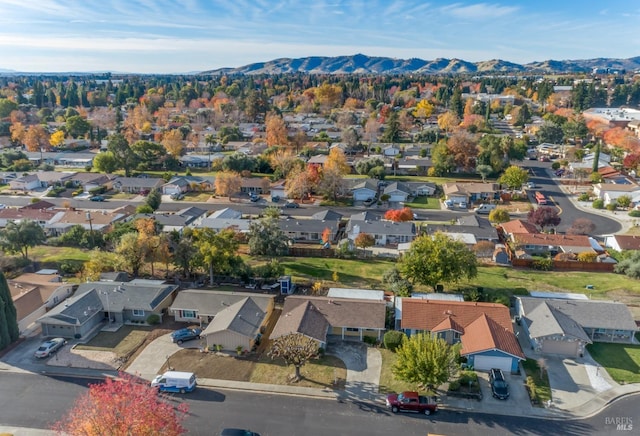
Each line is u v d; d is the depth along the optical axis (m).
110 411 29.45
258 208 104.31
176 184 116.62
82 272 64.62
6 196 113.75
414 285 61.75
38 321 48.69
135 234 66.44
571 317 49.94
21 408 38.28
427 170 136.62
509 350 43.22
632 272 66.81
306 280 64.25
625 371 43.97
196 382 41.75
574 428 36.41
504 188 117.38
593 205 104.00
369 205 107.75
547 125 172.25
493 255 76.12
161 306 53.97
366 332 49.50
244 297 53.31
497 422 37.09
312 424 36.62
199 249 61.69
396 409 38.16
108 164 131.12
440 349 40.00
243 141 179.50
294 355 41.47
